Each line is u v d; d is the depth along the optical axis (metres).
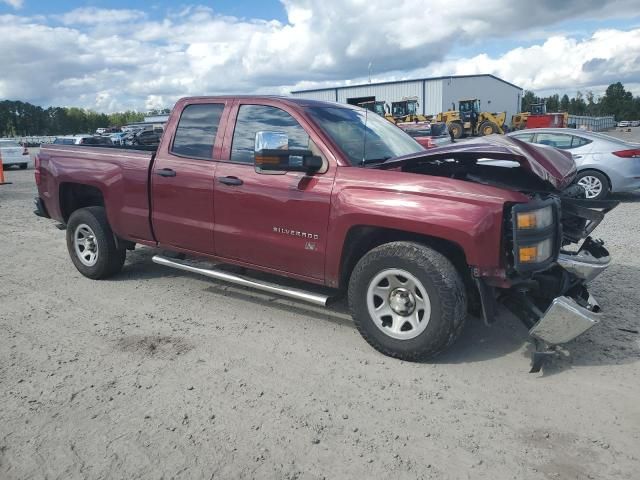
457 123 39.19
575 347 4.08
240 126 4.71
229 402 3.39
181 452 2.90
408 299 3.83
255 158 3.93
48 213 6.41
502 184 3.99
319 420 3.18
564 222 4.28
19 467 2.79
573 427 3.07
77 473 2.74
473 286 3.88
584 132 10.99
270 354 4.07
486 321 3.66
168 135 5.18
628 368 3.74
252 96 4.73
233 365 3.90
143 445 2.96
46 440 3.02
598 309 3.88
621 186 10.48
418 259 3.68
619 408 3.26
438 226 3.59
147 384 3.63
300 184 4.21
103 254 5.79
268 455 2.87
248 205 4.51
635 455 2.82
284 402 3.39
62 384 3.65
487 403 3.34
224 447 2.94
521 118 46.66
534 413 3.22
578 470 2.71
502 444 2.93
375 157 4.43
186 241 5.06
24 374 3.80
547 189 4.06
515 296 3.83
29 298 5.46
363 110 5.25
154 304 5.22
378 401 3.38
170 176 5.02
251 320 4.76
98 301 5.33
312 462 2.80
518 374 3.70
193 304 5.20
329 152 4.17
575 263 3.70
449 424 3.12
